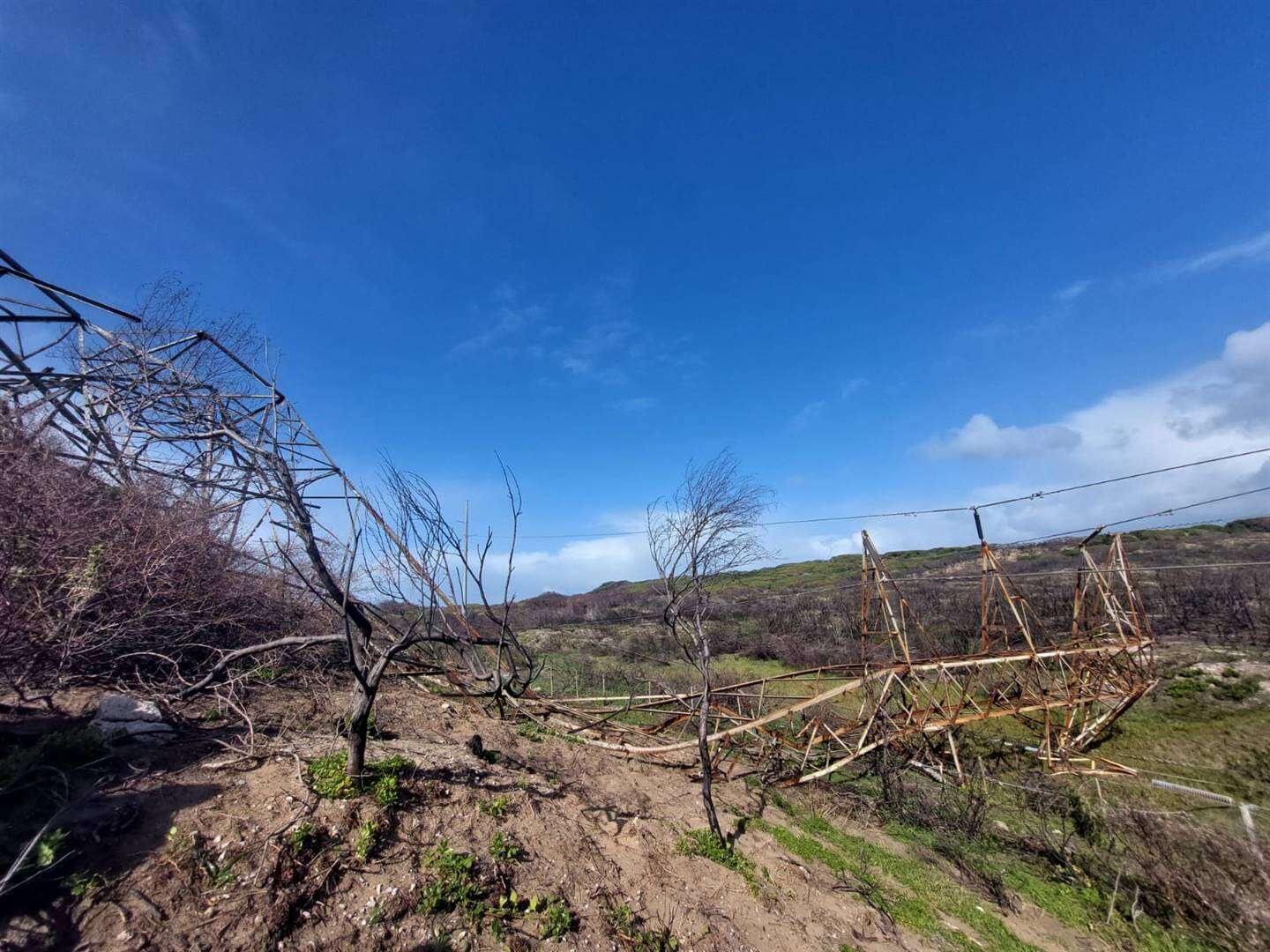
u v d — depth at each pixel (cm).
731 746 1241
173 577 734
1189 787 1013
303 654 945
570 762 982
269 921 423
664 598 910
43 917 377
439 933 471
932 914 738
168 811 489
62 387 980
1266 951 689
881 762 1198
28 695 622
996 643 1666
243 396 1080
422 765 677
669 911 608
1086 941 723
